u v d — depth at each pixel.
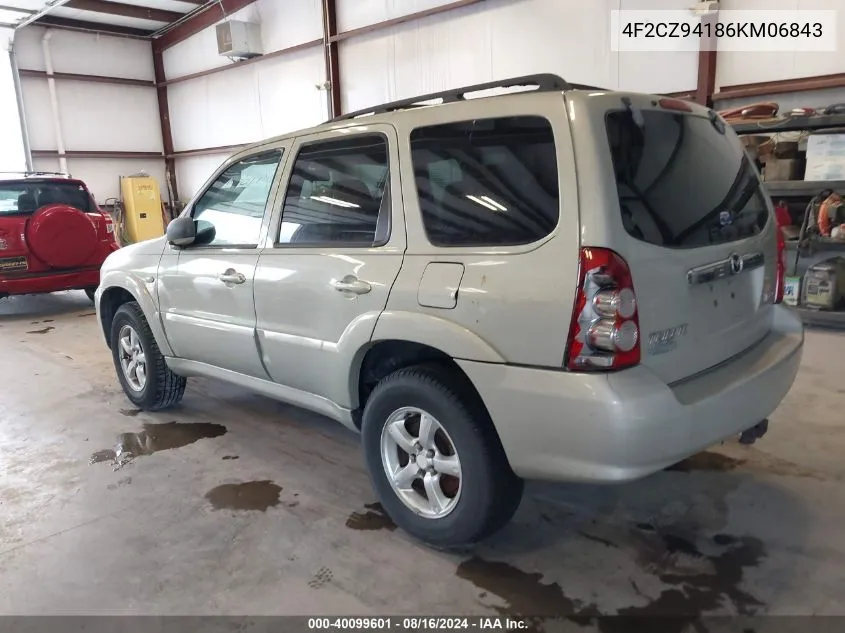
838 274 5.39
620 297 1.84
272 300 2.87
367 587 2.20
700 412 1.97
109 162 13.55
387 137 2.45
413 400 2.31
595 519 2.58
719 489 2.78
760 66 6.09
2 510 2.84
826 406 3.66
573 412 1.88
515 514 2.63
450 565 2.30
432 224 2.27
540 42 7.46
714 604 2.05
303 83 10.71
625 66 6.86
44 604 2.18
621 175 1.93
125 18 12.41
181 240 3.34
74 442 3.62
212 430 3.72
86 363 5.40
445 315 2.16
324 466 3.19
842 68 5.67
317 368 2.72
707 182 2.26
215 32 12.15
